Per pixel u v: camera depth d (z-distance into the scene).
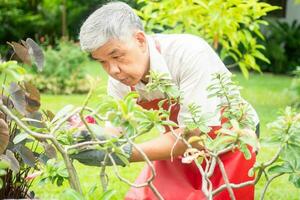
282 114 2.04
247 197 2.97
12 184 2.59
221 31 6.66
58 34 19.33
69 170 2.15
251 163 2.94
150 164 2.00
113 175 5.18
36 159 2.60
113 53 2.56
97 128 2.13
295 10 19.73
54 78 12.28
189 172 3.17
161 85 2.34
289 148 2.00
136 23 2.61
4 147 2.20
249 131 2.33
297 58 17.98
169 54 2.85
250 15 6.67
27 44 2.50
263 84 14.34
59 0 19.22
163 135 2.78
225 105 2.54
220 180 2.93
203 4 6.46
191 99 2.78
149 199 3.16
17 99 2.32
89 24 2.52
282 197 4.58
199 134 2.65
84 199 1.99
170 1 6.39
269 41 17.83
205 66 2.82
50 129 2.25
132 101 1.95
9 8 19.03
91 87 2.04
